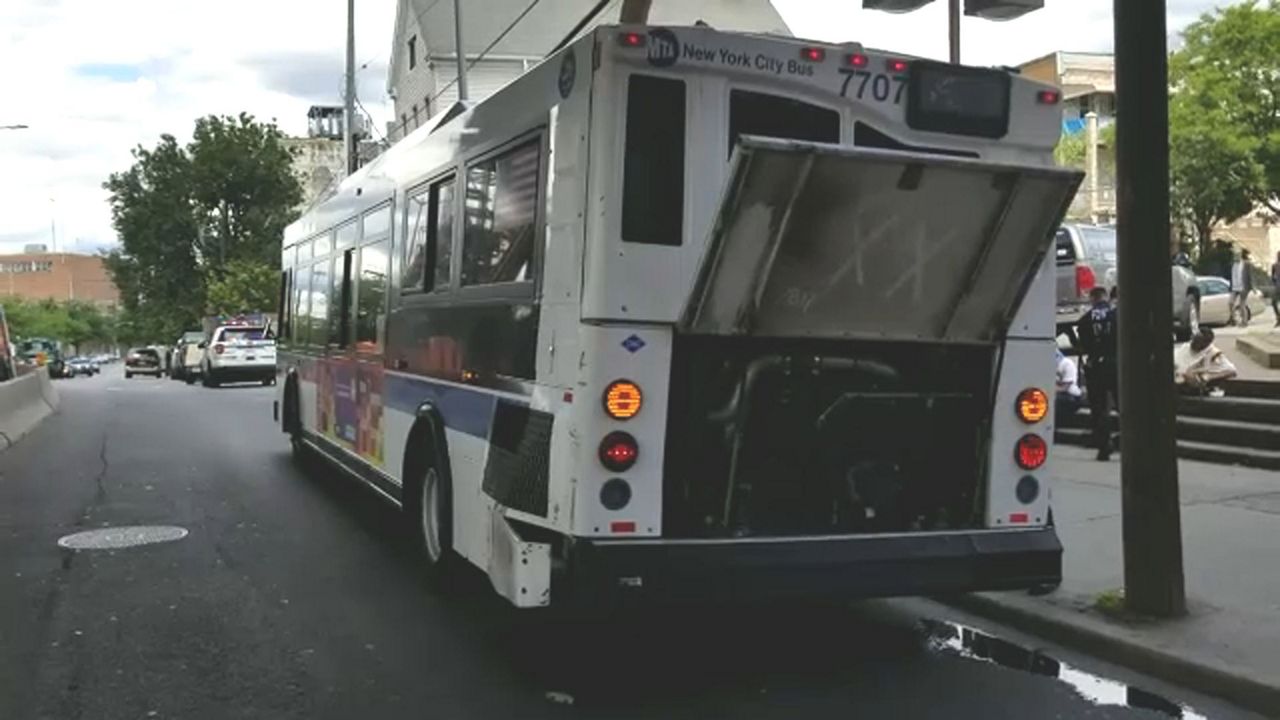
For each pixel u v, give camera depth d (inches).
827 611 273.1
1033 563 225.1
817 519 214.8
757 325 202.7
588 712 203.6
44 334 4308.6
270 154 2564.0
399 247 325.7
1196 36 1592.0
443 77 1561.3
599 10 447.8
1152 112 240.5
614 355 196.9
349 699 210.2
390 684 218.7
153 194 2522.1
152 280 2561.5
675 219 199.9
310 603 278.8
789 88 207.2
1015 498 227.5
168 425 763.4
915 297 209.2
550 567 203.3
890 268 203.9
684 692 214.8
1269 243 2197.3
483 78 1557.6
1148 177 241.3
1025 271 212.7
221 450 605.3
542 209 217.8
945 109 217.9
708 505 207.0
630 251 197.3
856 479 216.8
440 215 286.8
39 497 445.7
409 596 285.4
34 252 6141.7
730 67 203.0
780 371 210.1
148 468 531.5
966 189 198.5
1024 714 203.2
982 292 213.3
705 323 199.6
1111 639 233.6
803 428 212.7
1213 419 468.4
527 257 225.3
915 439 221.6
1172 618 243.0
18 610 272.7
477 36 1576.0
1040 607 256.7
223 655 237.0
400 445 319.9
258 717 201.3
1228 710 206.1
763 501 211.0
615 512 198.2
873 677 224.2
